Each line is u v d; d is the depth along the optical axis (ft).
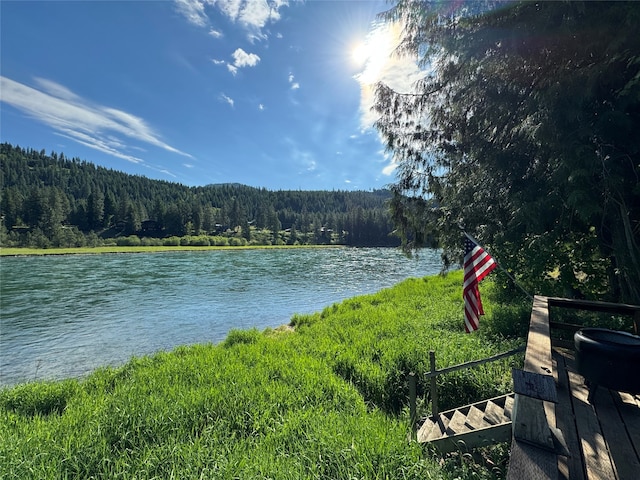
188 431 15.69
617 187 19.71
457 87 31.65
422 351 23.67
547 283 28.94
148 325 53.11
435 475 11.47
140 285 94.38
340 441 13.56
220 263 167.94
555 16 18.71
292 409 17.46
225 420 16.39
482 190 31.42
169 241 329.93
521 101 25.58
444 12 25.14
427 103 35.06
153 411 16.92
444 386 19.69
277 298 76.02
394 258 204.33
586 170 18.98
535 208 23.76
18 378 33.09
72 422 16.65
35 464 12.88
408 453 12.45
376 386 20.80
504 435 12.06
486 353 22.65
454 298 49.73
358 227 386.32
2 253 200.44
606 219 23.32
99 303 69.77
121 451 14.07
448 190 36.88
